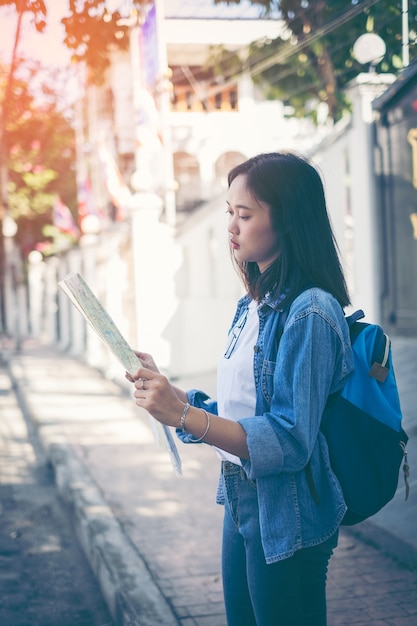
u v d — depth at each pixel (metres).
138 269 11.12
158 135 10.13
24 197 21.66
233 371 2.09
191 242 11.93
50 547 5.24
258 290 2.06
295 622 2.04
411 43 5.51
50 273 24.53
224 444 1.89
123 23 4.91
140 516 5.26
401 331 9.00
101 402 10.78
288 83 10.38
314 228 2.01
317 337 1.90
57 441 7.88
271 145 17.66
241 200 2.04
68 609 4.21
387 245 9.11
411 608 3.65
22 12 3.85
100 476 6.41
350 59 8.11
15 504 6.34
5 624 3.98
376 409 1.95
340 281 2.05
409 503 4.80
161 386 1.89
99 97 16.80
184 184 18.62
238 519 2.10
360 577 4.04
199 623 3.59
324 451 1.94
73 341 20.27
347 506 1.95
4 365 18.89
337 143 9.63
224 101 18.30
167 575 4.18
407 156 8.66
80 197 16.53
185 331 11.77
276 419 1.88
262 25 10.61
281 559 1.91
